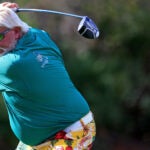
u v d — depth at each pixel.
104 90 43.22
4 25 13.55
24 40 13.89
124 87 45.09
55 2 38.28
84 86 41.81
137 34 43.34
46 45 14.20
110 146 45.97
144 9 42.69
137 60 45.62
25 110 14.20
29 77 13.80
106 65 43.75
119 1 41.28
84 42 41.62
